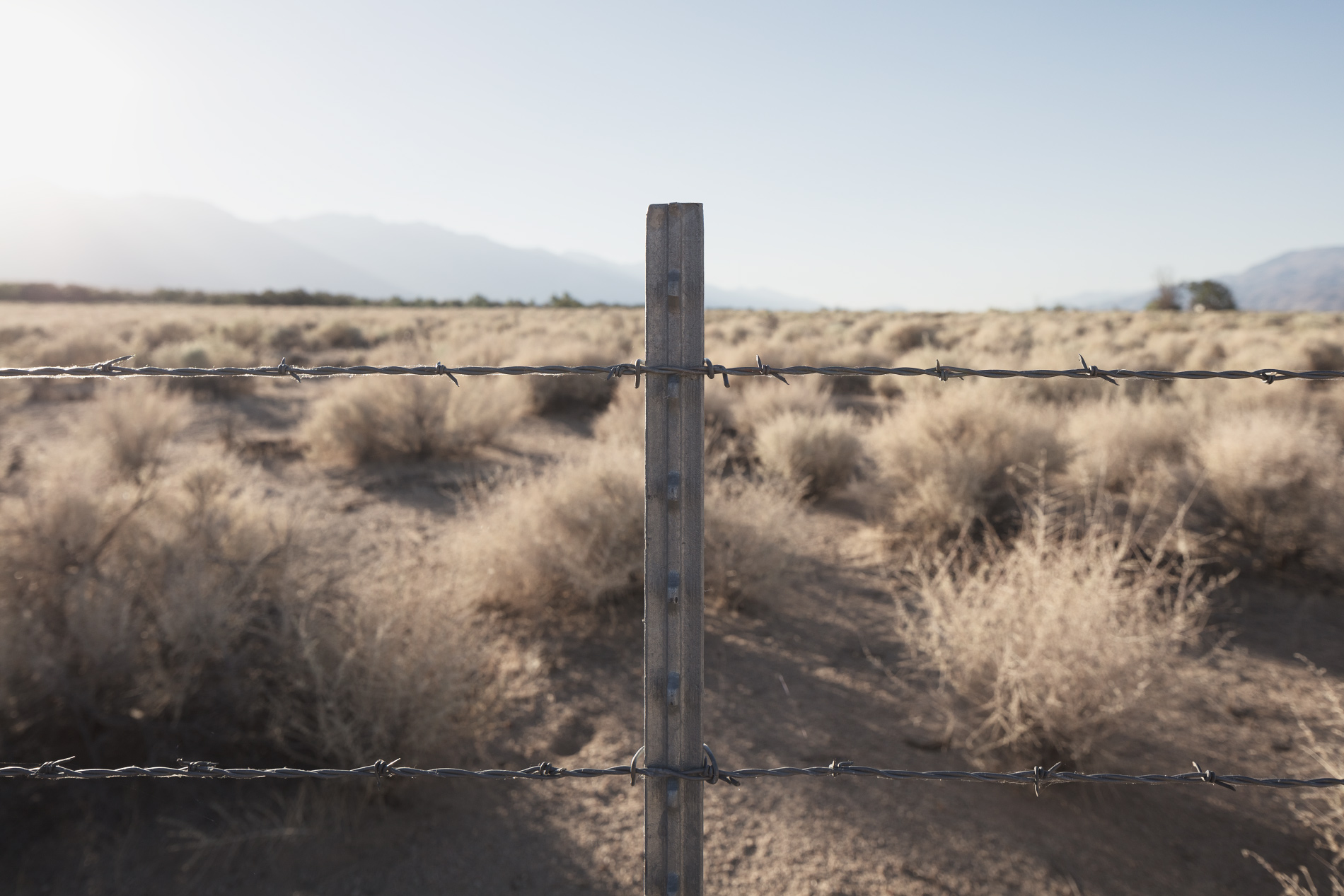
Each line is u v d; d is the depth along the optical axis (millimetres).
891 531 6195
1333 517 4824
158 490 4430
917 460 6250
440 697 3018
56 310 42969
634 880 2650
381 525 6434
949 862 2711
